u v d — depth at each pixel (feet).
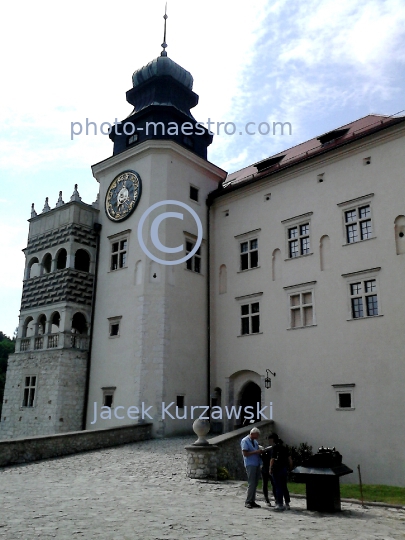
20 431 94.73
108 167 105.19
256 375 88.28
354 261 78.54
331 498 38.96
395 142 77.66
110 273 98.07
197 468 54.95
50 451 67.05
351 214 81.30
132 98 112.47
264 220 93.15
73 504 39.83
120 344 91.81
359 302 77.25
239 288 94.32
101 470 58.80
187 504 41.22
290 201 89.66
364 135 79.92
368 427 71.72
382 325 73.36
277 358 84.99
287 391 82.33
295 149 104.17
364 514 38.37
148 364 87.25
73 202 100.53
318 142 99.60
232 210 99.66
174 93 109.50
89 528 31.58
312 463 40.60
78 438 71.00
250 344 89.81
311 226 85.46
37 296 101.71
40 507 38.29
